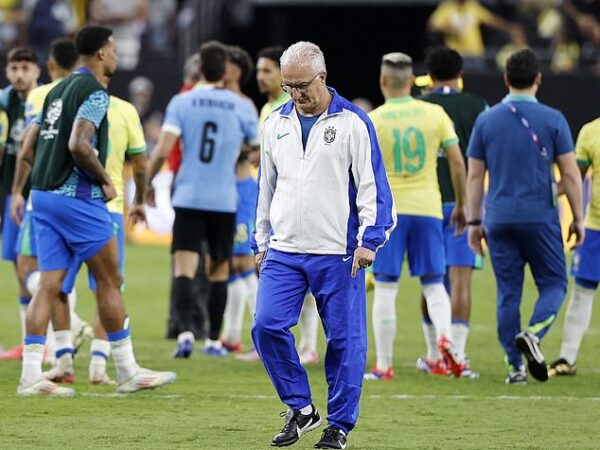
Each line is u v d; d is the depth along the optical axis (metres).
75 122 29.33
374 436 26.33
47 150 29.95
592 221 36.47
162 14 89.31
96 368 33.41
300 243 24.38
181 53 82.56
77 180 29.91
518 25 82.06
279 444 24.45
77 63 35.59
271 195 25.06
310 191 24.22
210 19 79.44
